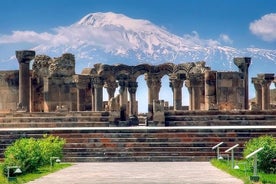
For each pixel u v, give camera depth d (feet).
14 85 237.45
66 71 239.91
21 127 199.00
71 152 164.25
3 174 117.91
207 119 195.62
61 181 110.11
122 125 197.16
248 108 247.09
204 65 255.91
